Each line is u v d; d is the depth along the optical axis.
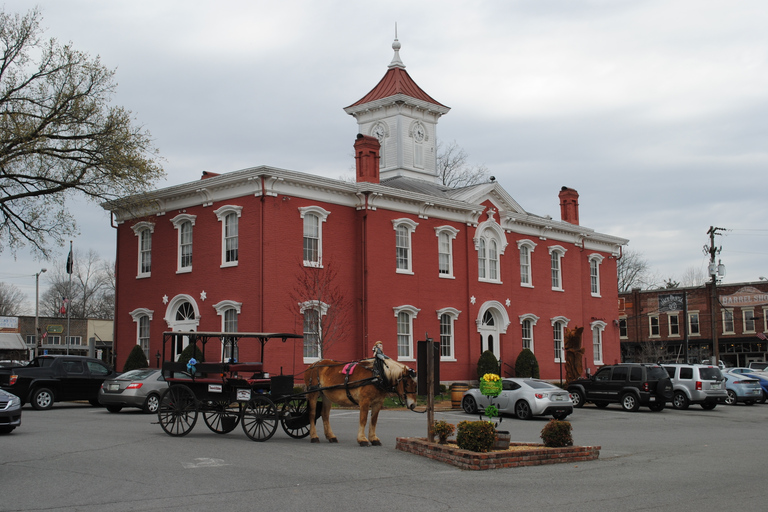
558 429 16.03
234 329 32.41
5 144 31.03
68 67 32.16
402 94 42.69
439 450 14.99
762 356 68.25
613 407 33.09
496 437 15.17
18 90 32.31
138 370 26.09
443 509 10.51
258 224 31.88
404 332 36.59
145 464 13.94
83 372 27.83
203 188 33.81
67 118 32.00
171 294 35.50
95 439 17.42
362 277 35.06
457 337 39.12
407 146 43.56
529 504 10.90
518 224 44.00
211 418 22.98
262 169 31.42
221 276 33.16
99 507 10.38
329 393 17.75
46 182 32.69
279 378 17.66
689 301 72.00
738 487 12.46
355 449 16.53
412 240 37.38
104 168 32.44
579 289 48.22
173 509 10.29
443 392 36.72
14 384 26.16
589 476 13.52
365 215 35.19
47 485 11.87
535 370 40.94
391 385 17.14
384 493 11.62
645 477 13.45
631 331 74.94
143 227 37.41
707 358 69.69
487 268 41.53
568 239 47.81
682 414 29.58
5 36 31.56
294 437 18.78
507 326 42.00
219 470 13.43
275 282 31.83
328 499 11.08
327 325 33.19
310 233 33.62
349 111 45.06
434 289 38.22
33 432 18.78
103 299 99.00
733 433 22.20
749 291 69.06
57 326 73.31
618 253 53.00
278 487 11.95
